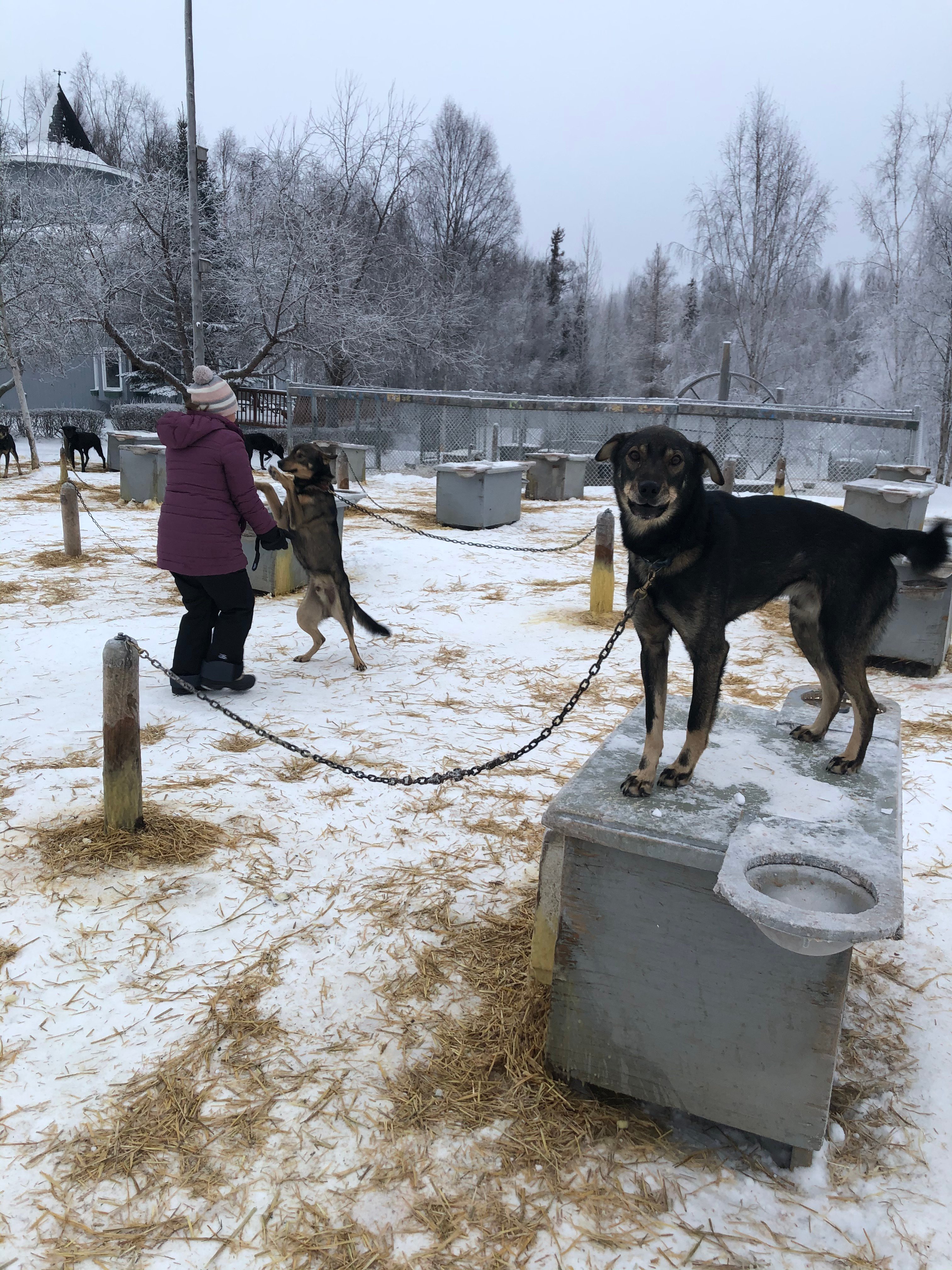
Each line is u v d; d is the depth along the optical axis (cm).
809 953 202
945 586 647
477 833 404
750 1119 234
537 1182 223
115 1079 251
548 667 671
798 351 4275
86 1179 218
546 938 286
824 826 243
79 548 1013
